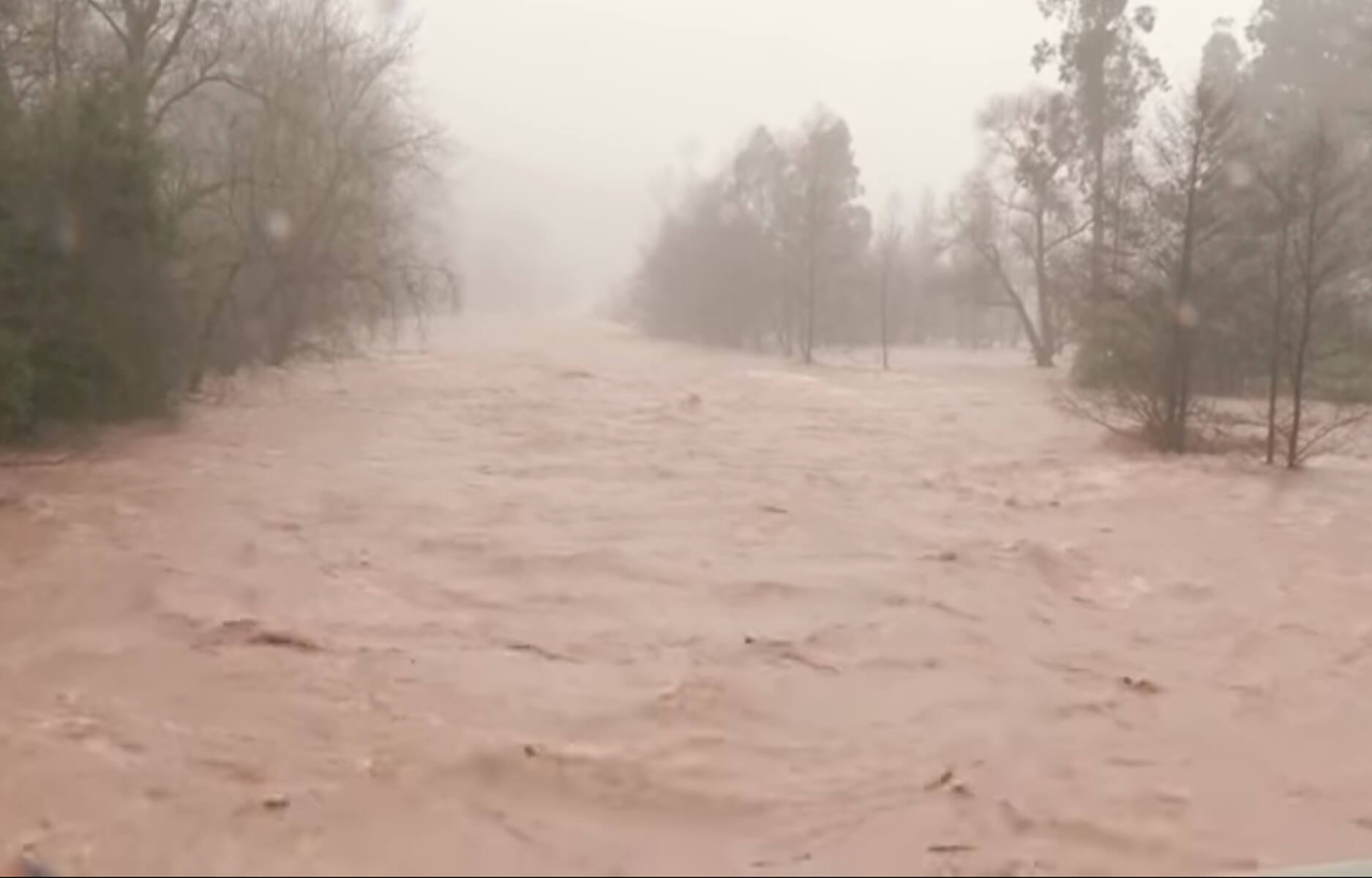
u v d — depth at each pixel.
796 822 6.95
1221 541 15.15
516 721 8.44
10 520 14.90
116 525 14.74
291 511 15.86
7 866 6.12
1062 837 6.79
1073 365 37.97
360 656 9.84
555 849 6.55
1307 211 23.98
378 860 6.35
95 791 7.10
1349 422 22.70
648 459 21.34
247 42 31.66
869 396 36.09
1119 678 9.76
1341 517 16.78
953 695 9.23
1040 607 11.90
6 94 21.36
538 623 10.96
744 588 12.30
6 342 19.66
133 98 23.91
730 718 8.62
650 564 13.24
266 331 33.97
